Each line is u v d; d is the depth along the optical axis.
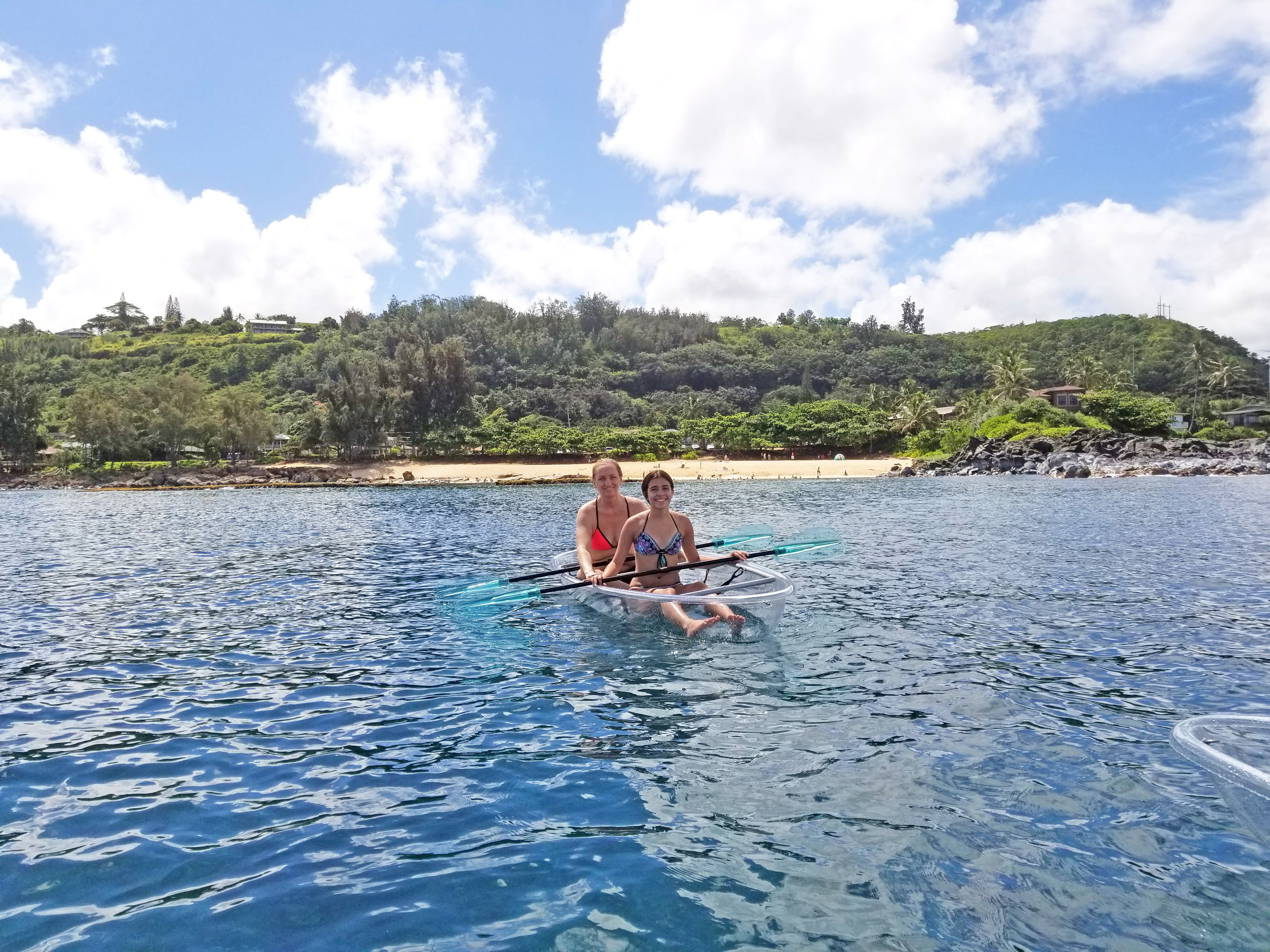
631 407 133.25
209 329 190.75
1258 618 7.70
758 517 22.56
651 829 3.39
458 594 9.09
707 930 2.66
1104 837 3.26
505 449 82.56
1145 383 140.38
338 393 80.44
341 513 28.98
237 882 3.02
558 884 2.97
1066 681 5.52
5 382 76.75
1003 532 17.03
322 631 7.61
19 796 3.85
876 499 32.34
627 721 4.74
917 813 3.50
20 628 7.93
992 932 2.62
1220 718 4.10
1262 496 31.02
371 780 4.00
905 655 6.21
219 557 14.29
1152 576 10.45
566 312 191.62
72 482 68.69
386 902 2.87
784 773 3.96
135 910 2.82
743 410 144.00
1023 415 69.44
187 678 5.96
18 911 2.82
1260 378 143.00
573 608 8.14
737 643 6.63
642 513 7.63
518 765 4.13
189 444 80.81
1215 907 2.73
